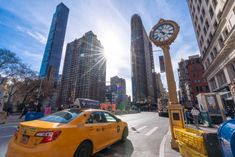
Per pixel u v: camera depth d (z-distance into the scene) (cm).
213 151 281
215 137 291
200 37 3170
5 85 3466
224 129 252
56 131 340
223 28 1858
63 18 13188
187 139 387
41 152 311
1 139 705
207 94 1413
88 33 7525
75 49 7238
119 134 633
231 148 215
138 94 11925
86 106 3250
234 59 1658
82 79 6769
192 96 5328
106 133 524
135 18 14175
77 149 383
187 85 6519
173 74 638
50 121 402
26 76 3619
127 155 491
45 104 4034
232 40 1431
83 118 439
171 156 450
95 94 7044
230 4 1583
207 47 2631
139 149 558
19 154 328
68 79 7006
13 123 1354
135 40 13475
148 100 11312
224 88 2080
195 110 1282
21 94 3881
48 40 11838
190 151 365
